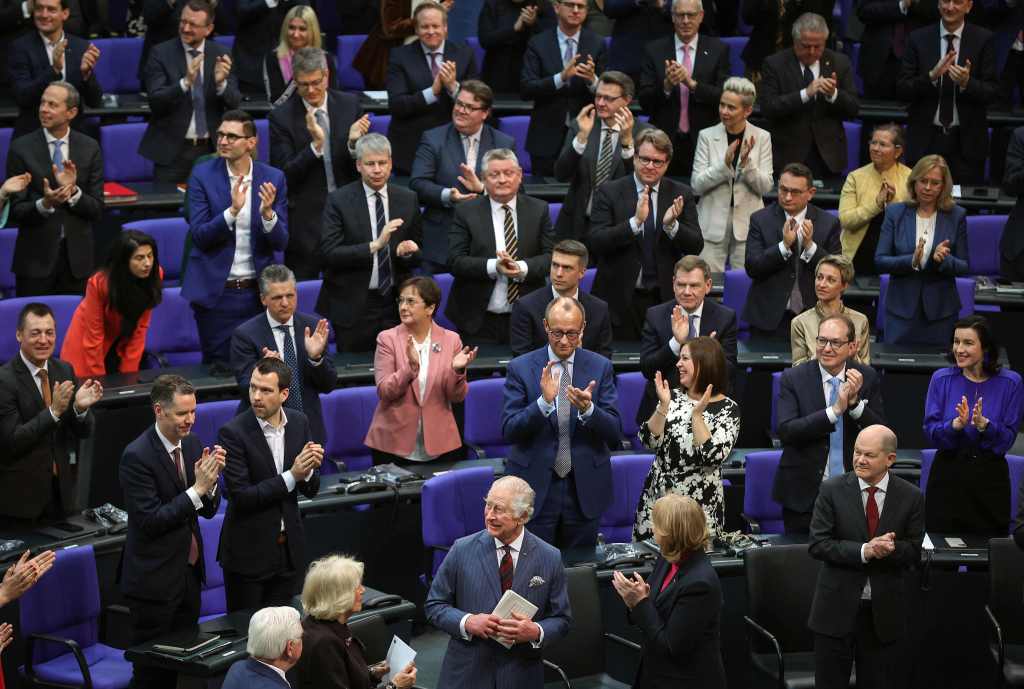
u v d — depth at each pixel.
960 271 40.78
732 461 36.62
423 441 35.50
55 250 40.94
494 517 27.64
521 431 32.16
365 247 38.91
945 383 35.28
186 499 29.67
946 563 33.47
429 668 33.31
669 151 38.94
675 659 27.31
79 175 41.19
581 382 32.59
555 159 48.12
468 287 38.88
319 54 41.81
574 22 47.28
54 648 30.88
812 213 40.34
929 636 33.84
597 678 30.47
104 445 35.97
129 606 30.17
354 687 26.09
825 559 30.09
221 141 38.12
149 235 39.25
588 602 30.59
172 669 28.98
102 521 32.84
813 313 37.16
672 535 27.02
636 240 39.62
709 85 46.91
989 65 48.09
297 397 34.44
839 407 33.09
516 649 27.59
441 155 42.41
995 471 34.34
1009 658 32.06
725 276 42.38
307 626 25.95
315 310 39.88
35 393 32.56
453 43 47.03
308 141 42.72
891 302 41.44
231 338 36.25
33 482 32.31
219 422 35.91
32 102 45.62
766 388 39.03
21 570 27.50
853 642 30.38
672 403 32.47
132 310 36.88
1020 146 43.88
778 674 30.97
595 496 32.84
